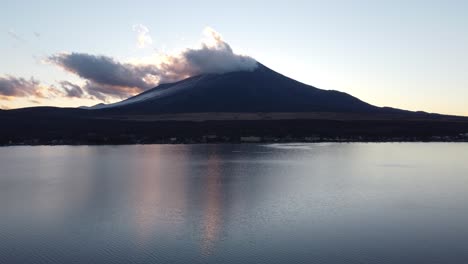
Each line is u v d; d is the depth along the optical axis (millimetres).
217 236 31672
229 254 27906
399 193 47688
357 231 32750
